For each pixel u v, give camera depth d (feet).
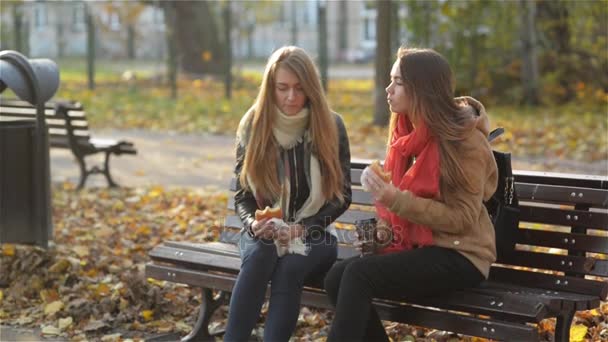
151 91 95.91
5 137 27.78
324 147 19.62
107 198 41.19
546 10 85.40
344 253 22.09
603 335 21.39
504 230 18.84
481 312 17.69
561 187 19.80
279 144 19.84
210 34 111.75
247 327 18.60
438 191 18.02
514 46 84.02
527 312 17.15
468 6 82.28
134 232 33.81
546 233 19.76
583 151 52.49
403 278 17.84
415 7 82.79
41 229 28.30
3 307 25.31
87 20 97.60
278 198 19.86
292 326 18.69
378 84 64.18
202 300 22.12
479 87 82.69
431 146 18.13
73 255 29.07
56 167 50.44
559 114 73.00
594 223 19.36
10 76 27.14
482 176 17.80
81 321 23.91
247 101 84.99
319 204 19.88
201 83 102.89
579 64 85.20
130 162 51.83
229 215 23.73
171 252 22.31
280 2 155.33
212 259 21.50
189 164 51.11
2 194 27.86
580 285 19.07
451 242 17.98
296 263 18.90
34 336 22.97
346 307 17.74
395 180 18.60
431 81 17.97
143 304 24.57
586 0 84.69
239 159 20.31
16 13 112.06
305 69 19.47
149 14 162.40
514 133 59.41
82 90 95.04
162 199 40.34
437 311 18.20
